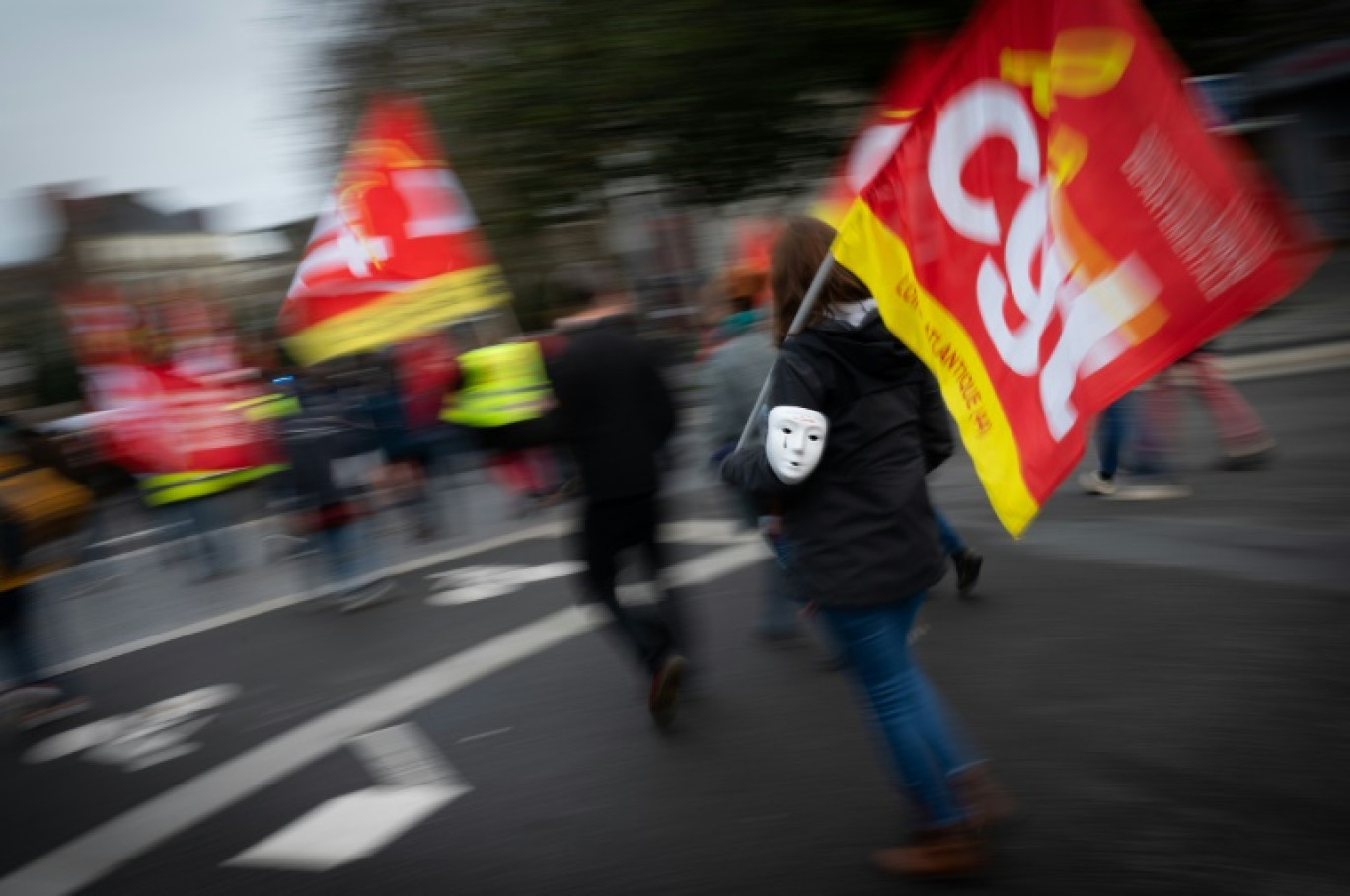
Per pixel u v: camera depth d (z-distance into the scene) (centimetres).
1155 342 283
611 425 539
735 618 684
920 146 334
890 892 365
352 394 1177
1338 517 735
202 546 1163
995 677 533
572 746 523
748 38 1652
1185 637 551
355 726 594
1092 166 291
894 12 1563
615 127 1823
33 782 590
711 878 389
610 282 561
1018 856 376
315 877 429
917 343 344
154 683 748
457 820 461
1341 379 1298
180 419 1149
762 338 625
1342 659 503
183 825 497
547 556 970
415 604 853
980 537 798
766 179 1931
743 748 493
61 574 1307
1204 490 854
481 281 998
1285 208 260
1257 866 354
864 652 364
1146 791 409
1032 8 301
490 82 1848
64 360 3309
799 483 352
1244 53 1697
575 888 395
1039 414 313
